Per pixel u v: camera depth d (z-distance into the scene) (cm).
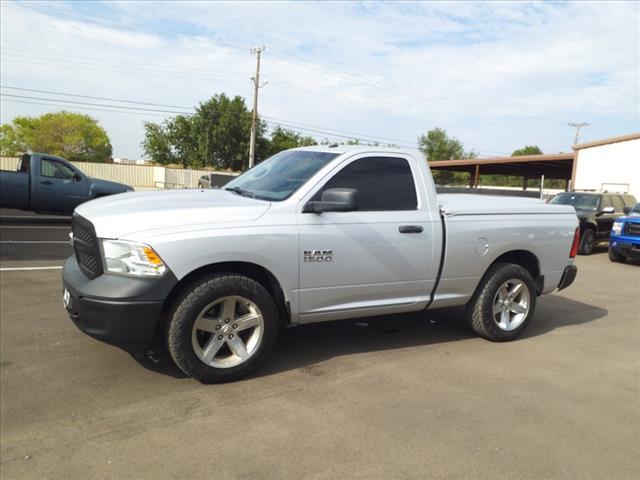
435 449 307
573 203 1488
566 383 420
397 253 448
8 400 344
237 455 291
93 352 434
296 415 341
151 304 349
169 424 322
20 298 598
